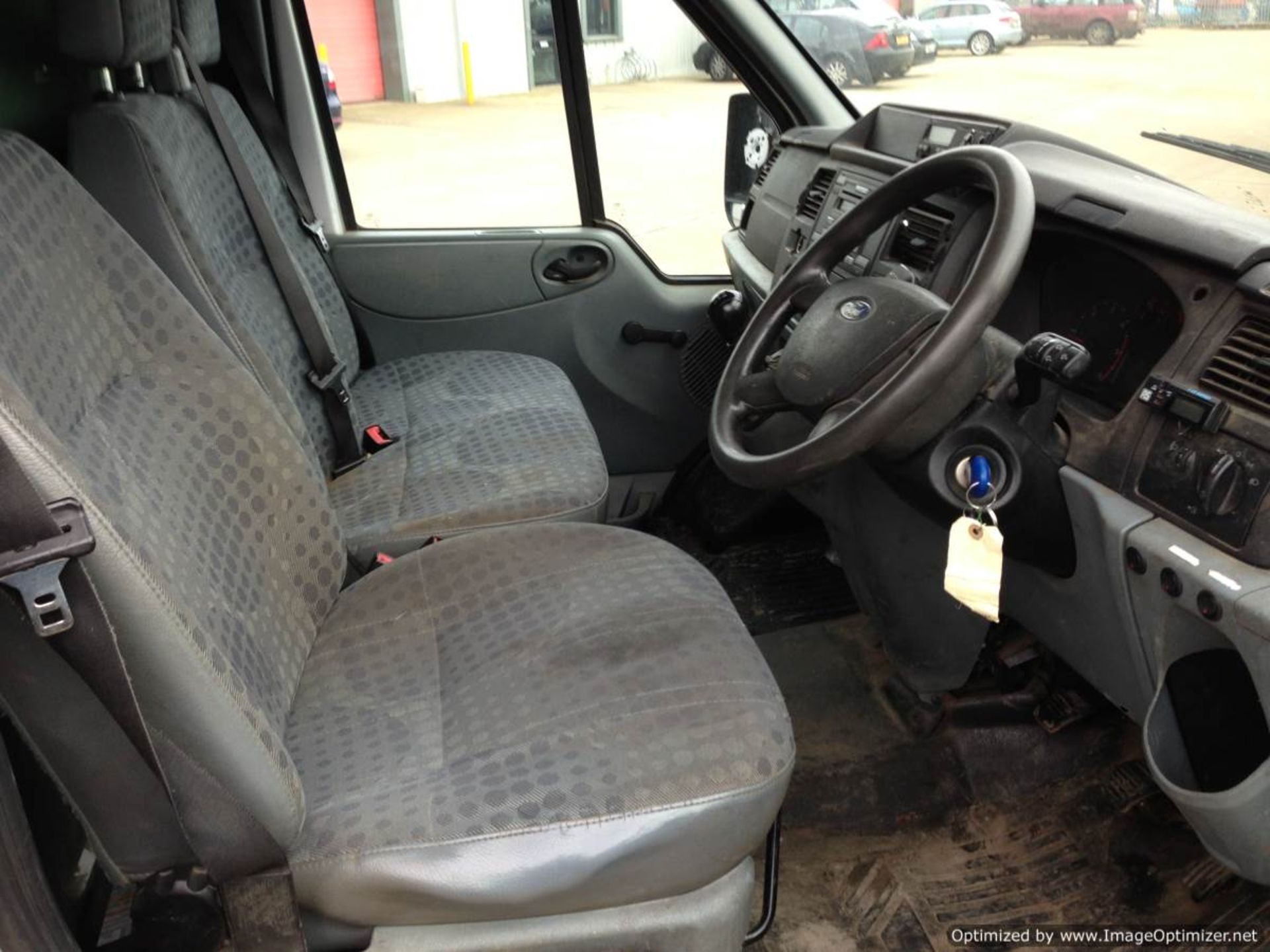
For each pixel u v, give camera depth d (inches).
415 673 49.2
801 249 76.2
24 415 30.6
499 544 57.0
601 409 99.3
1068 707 70.8
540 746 42.0
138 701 33.2
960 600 47.6
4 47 62.2
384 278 94.0
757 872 63.9
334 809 40.1
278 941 37.6
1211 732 51.1
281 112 90.7
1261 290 44.0
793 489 74.9
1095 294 54.4
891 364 48.3
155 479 42.8
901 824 66.9
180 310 48.0
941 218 60.0
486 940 39.9
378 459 73.3
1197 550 44.3
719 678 45.3
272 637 47.1
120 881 37.6
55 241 42.5
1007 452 49.8
